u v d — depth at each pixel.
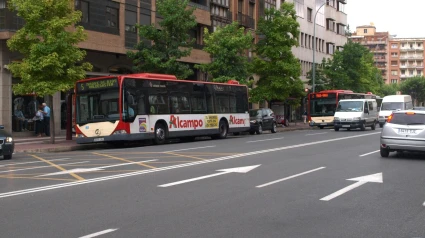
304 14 63.25
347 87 59.34
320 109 43.22
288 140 25.98
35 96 29.94
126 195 9.81
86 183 11.34
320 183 11.33
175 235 6.81
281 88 41.91
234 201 9.22
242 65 36.56
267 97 41.91
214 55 36.25
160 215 8.05
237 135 33.62
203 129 27.52
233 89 30.59
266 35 42.28
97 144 25.36
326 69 57.97
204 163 15.12
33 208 8.62
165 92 25.08
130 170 13.58
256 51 42.94
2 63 27.33
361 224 7.50
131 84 23.06
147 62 29.92
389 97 46.78
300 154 17.98
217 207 8.68
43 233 6.93
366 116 37.91
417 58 154.50
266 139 27.19
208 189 10.49
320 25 68.81
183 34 30.75
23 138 27.88
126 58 34.25
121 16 32.53
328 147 21.20
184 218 7.84
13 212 8.30
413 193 10.13
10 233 6.95
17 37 23.38
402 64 156.38
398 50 156.38
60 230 7.09
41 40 25.78
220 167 14.14
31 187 10.90
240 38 35.50
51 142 24.88
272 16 42.78
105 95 22.92
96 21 30.67
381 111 45.78
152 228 7.20
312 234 6.90
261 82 43.12
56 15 24.08
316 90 57.19
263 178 12.05
